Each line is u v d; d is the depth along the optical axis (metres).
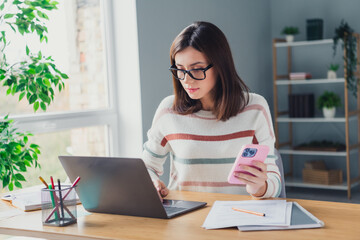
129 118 3.12
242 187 1.85
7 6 2.32
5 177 1.93
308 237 1.21
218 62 1.72
